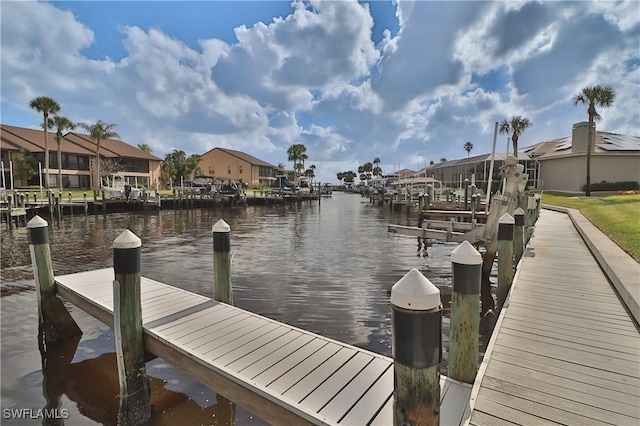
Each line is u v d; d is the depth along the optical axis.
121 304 3.60
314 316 6.26
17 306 6.57
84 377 4.40
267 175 73.69
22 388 4.18
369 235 16.59
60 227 19.08
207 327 4.05
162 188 53.81
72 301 5.12
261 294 7.46
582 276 6.12
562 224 13.98
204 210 32.91
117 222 21.92
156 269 9.60
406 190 33.84
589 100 27.45
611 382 2.88
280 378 3.04
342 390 2.88
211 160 64.69
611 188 30.11
